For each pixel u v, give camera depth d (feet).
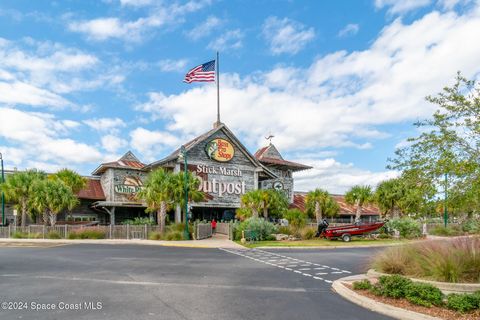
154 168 139.03
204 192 133.59
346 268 50.83
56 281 38.96
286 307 28.89
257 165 146.72
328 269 49.75
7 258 59.36
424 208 31.09
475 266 35.09
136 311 26.94
